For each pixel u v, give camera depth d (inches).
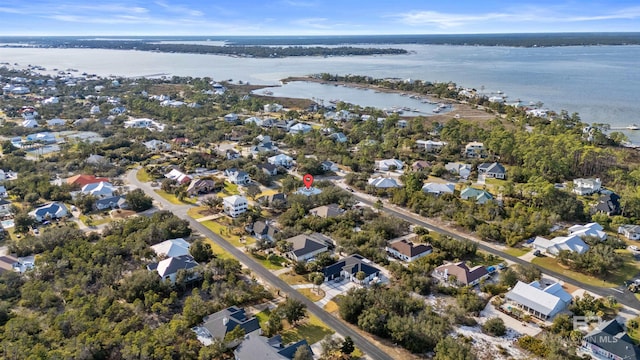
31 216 5157.5
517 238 4623.5
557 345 2957.7
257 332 3112.7
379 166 7377.0
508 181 6225.4
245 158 7736.2
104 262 4072.3
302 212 5270.7
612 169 6747.1
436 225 5167.3
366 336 3181.6
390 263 4180.6
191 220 5290.4
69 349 2787.9
